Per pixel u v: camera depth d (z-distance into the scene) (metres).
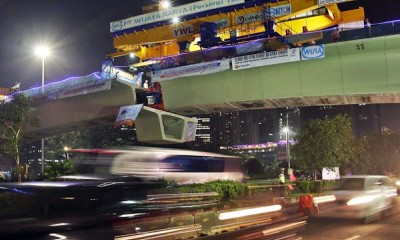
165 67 34.59
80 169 13.80
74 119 40.62
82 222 6.15
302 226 11.84
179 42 39.44
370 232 13.46
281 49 29.30
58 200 6.45
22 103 32.34
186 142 39.75
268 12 33.69
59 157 53.38
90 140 57.47
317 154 38.72
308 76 28.64
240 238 9.08
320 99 29.83
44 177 25.95
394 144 68.94
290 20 36.03
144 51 41.75
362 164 54.53
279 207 11.61
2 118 31.17
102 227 6.34
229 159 26.59
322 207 18.73
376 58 26.50
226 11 35.97
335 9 35.12
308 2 33.31
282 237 10.24
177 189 10.31
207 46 34.84
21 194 6.80
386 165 69.25
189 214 8.77
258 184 27.77
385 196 17.50
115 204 6.85
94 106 38.53
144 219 7.25
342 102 30.78
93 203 6.58
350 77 27.48
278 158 107.81
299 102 31.14
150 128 36.41
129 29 40.72
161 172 16.66
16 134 32.22
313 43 28.70
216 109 34.84
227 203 11.91
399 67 26.16
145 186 7.80
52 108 41.56
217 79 31.73
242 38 33.69
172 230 8.00
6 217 6.06
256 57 29.34
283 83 29.55
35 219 5.97
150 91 36.50
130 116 33.72
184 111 35.69
